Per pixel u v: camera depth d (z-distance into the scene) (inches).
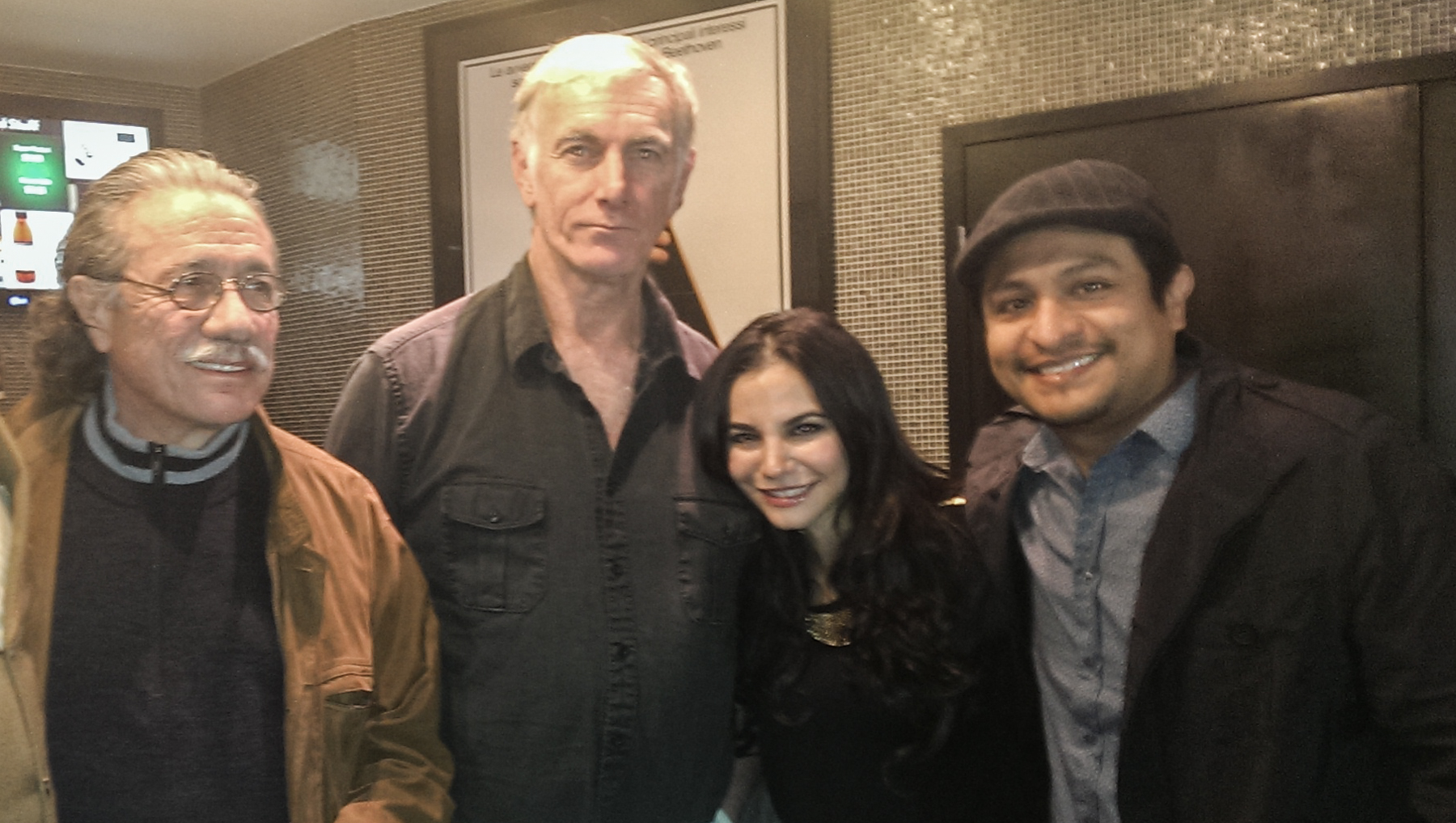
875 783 54.4
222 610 42.9
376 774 45.2
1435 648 41.9
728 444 54.3
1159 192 82.6
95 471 42.4
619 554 52.5
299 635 43.5
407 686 47.2
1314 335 77.5
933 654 53.1
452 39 110.7
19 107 124.5
